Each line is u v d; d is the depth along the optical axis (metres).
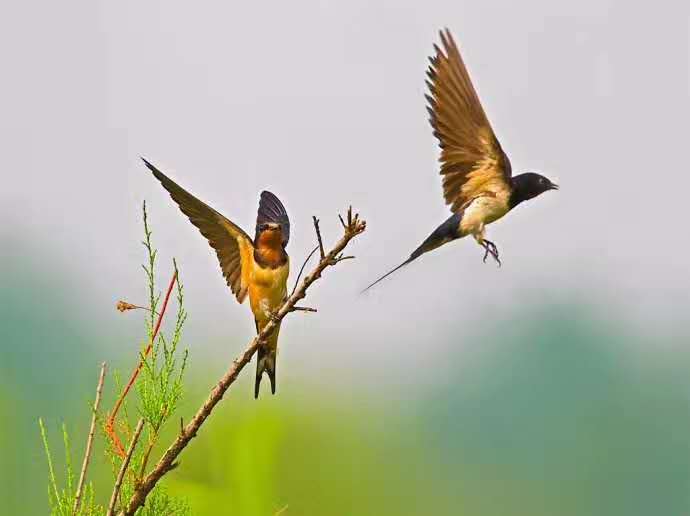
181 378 6.73
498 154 9.58
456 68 9.44
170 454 6.71
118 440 6.80
